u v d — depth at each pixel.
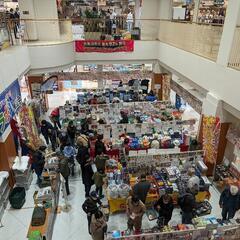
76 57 13.17
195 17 12.24
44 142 10.73
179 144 9.42
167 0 13.23
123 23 13.82
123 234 5.11
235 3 6.86
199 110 10.52
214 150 7.98
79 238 6.38
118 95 13.78
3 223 6.91
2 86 7.40
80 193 7.98
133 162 7.55
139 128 10.21
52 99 17.03
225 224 5.31
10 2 18.06
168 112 11.65
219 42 8.29
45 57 11.45
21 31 11.88
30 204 7.61
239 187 6.27
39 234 5.50
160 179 7.26
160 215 6.00
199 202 7.26
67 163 7.38
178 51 10.85
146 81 15.49
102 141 8.84
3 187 7.38
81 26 13.02
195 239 5.27
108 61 13.52
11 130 8.13
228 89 7.35
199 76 9.11
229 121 8.05
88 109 11.73
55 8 12.82
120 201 6.88
